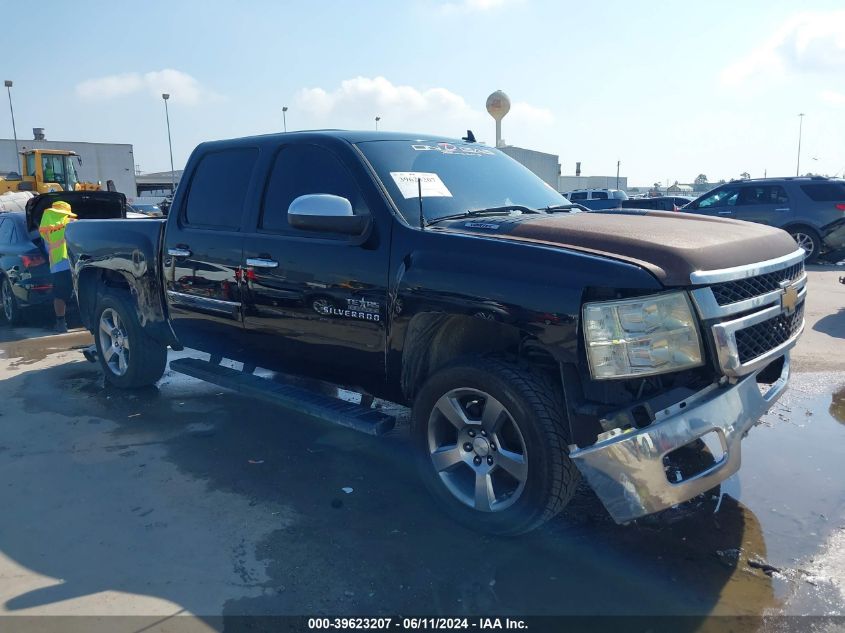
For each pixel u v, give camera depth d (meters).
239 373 4.80
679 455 3.67
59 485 4.13
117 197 9.42
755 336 3.20
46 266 8.68
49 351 7.75
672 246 3.00
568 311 2.96
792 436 4.70
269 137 4.56
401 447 4.68
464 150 4.61
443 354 3.73
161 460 4.48
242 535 3.50
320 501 3.87
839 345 7.11
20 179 22.98
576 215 3.86
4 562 3.29
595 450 2.91
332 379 4.20
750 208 14.65
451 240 3.42
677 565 3.17
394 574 3.13
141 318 5.48
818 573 3.07
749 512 3.64
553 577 3.09
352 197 3.93
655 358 2.88
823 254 14.08
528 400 3.12
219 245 4.59
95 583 3.10
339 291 3.83
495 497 3.40
